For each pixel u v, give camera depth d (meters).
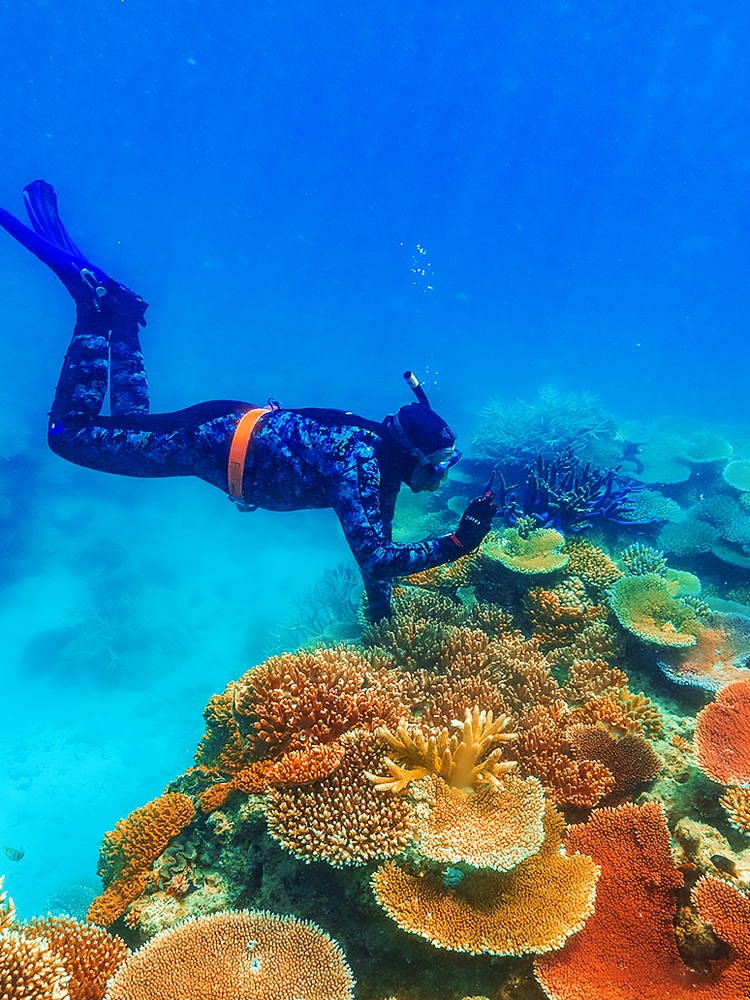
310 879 2.58
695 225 84.00
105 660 16.41
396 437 3.01
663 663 4.02
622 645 4.27
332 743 2.77
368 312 89.88
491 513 3.06
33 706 15.61
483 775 2.53
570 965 2.22
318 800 2.52
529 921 2.21
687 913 2.38
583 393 15.73
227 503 24.17
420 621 4.19
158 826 2.84
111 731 14.74
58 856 12.02
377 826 2.39
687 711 3.83
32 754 14.31
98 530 22.77
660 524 7.98
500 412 13.80
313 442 2.96
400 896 2.25
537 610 4.68
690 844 2.66
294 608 14.08
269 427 3.03
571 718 3.42
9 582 19.94
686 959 2.31
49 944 2.27
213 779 3.25
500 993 2.25
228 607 18.47
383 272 101.38
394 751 2.65
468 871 2.36
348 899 2.49
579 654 4.24
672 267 90.38
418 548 2.99
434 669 3.80
